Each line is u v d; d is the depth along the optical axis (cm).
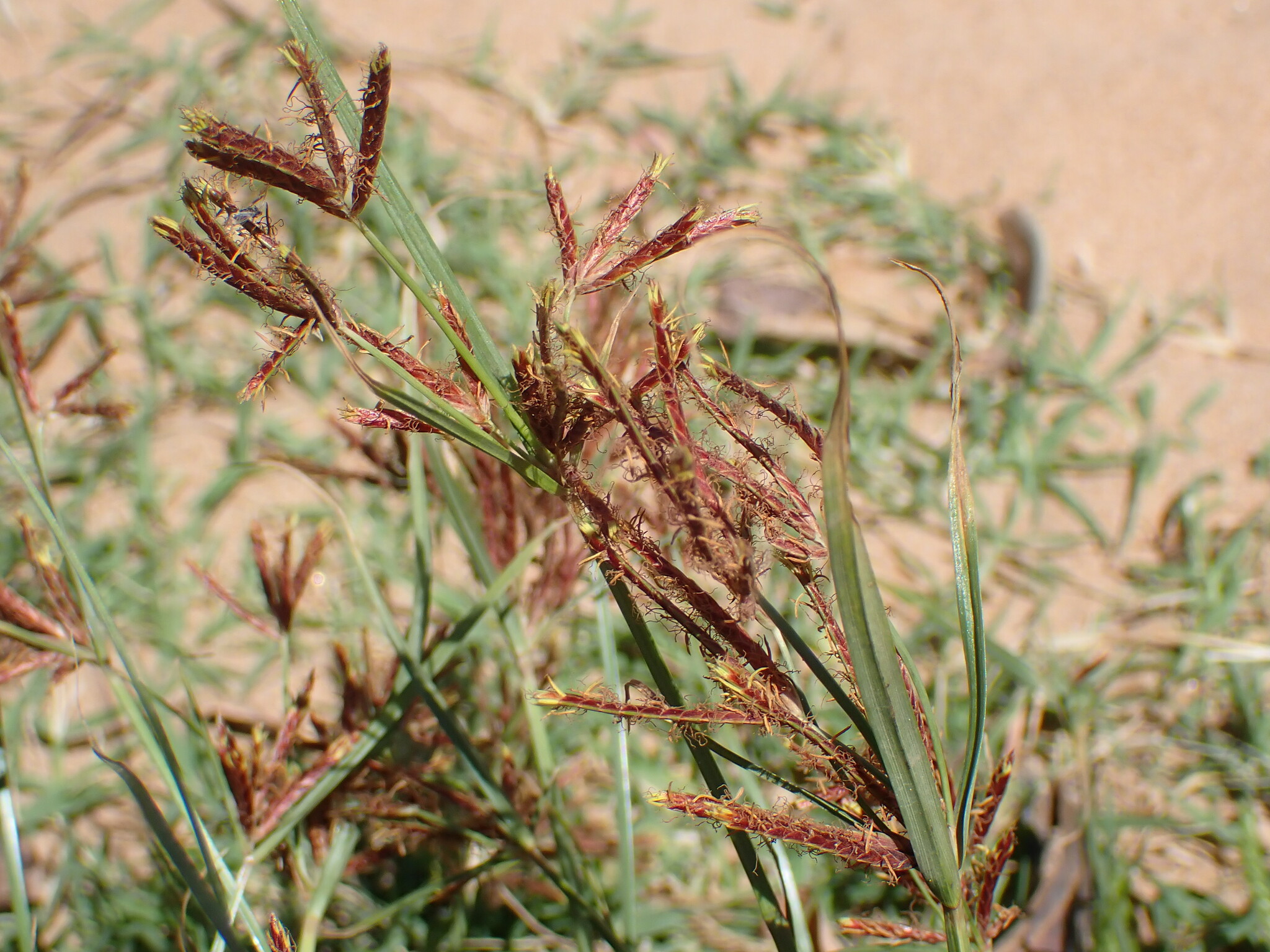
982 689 46
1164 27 129
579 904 56
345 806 56
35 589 78
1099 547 93
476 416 46
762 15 137
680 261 106
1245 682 82
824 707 70
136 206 111
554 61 130
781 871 53
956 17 134
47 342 97
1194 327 106
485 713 72
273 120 114
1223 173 117
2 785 57
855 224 115
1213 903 71
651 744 79
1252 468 97
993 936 50
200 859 65
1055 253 113
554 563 60
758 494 46
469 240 106
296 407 99
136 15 129
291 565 57
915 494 95
